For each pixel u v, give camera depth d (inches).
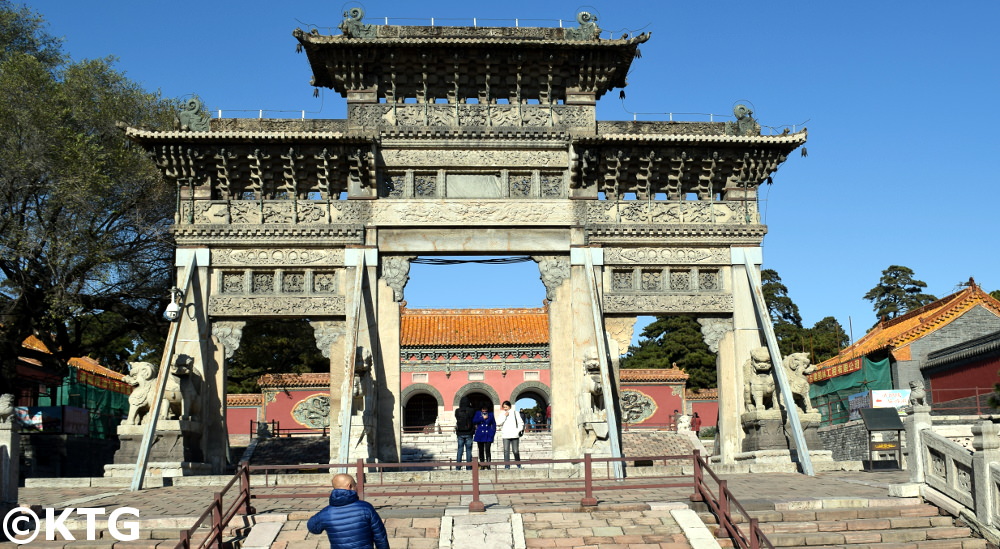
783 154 1455.5
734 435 1402.6
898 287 3656.5
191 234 1398.9
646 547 764.0
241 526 811.4
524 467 1253.7
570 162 1434.5
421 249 1411.2
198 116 1422.2
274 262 1406.3
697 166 1457.9
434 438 1865.2
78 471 1669.5
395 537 782.5
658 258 1441.9
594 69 1454.2
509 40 1409.9
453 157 1439.5
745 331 1423.5
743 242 1450.5
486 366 2605.8
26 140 1542.8
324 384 2377.0
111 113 1685.5
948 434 1172.5
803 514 848.9
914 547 778.2
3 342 1616.6
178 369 1317.7
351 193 1421.0
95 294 1722.4
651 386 2536.9
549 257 1430.9
